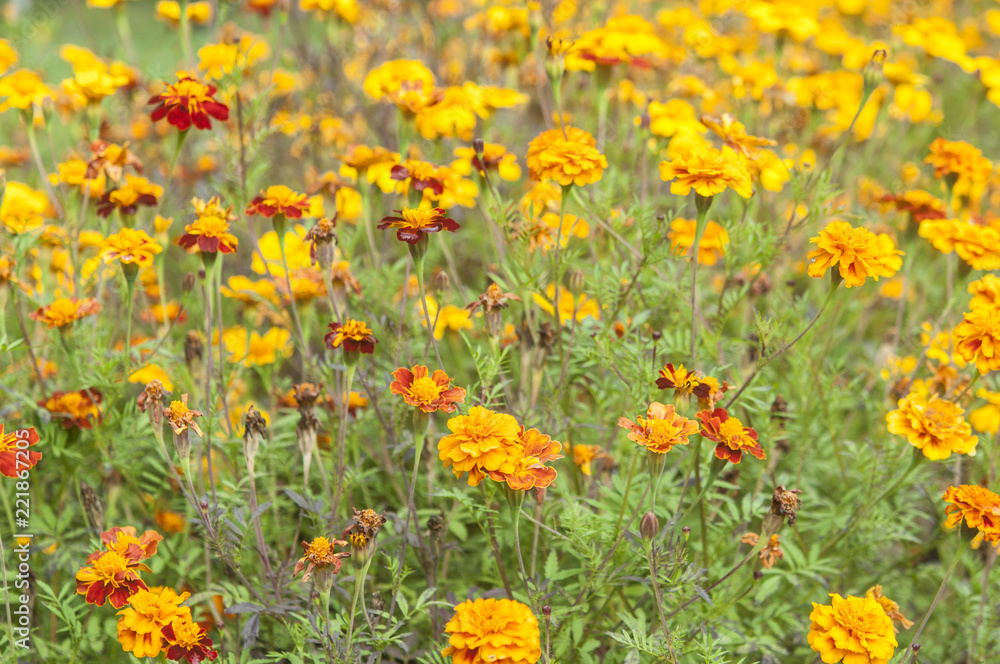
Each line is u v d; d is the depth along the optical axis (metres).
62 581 2.94
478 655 1.77
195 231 2.48
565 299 3.06
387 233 3.47
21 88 2.99
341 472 2.59
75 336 2.81
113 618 2.79
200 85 2.74
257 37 4.79
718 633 2.38
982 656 2.74
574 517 2.34
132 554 2.07
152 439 2.95
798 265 4.11
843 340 4.38
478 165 3.01
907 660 2.18
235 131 3.59
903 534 2.89
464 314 2.99
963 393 2.60
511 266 2.97
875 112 4.18
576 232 3.08
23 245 2.78
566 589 2.48
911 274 4.31
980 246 2.84
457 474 1.91
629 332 2.78
